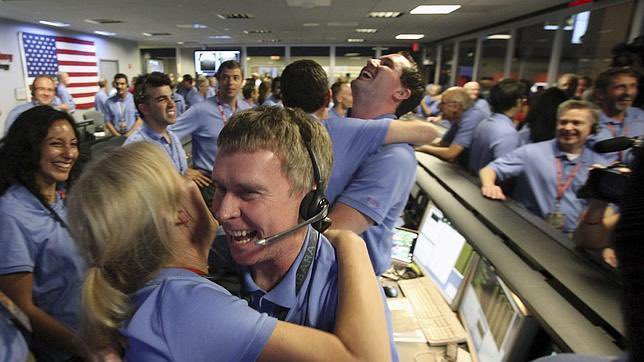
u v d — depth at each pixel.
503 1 5.43
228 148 0.48
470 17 7.02
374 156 0.94
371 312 0.46
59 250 1.13
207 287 0.46
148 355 0.43
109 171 0.47
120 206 0.45
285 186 0.48
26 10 6.48
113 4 5.84
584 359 0.45
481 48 8.76
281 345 0.42
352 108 1.15
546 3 5.54
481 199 1.38
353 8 6.18
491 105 2.40
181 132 2.58
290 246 0.51
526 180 1.80
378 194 0.91
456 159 2.61
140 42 13.00
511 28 7.29
